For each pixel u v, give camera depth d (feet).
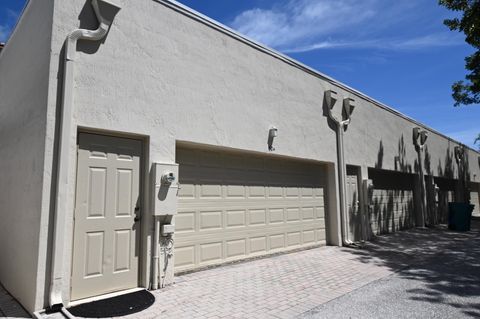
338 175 29.37
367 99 35.04
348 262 22.08
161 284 15.55
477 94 43.42
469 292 15.53
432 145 49.55
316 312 12.69
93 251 13.83
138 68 15.89
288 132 24.64
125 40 15.55
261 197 23.20
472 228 44.14
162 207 15.53
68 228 12.94
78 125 13.60
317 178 28.63
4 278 16.05
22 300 13.19
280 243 24.22
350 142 31.45
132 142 15.75
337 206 28.68
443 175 52.01
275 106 23.79
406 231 39.50
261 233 22.85
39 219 12.39
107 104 14.58
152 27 16.75
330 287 16.17
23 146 15.24
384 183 38.42
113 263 14.44
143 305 13.07
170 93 17.12
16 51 18.29
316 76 28.30
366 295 14.93
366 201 31.96
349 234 29.55
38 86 14.03
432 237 34.91
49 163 12.67
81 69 13.93
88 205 13.84
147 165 15.85
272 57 24.12
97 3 14.32
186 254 18.24
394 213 39.52
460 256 24.89
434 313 12.68
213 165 20.36
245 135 21.17
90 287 13.65
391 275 18.79
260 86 22.77
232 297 14.38
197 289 15.42
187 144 18.49
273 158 24.62
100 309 12.42
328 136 28.81
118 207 14.82
